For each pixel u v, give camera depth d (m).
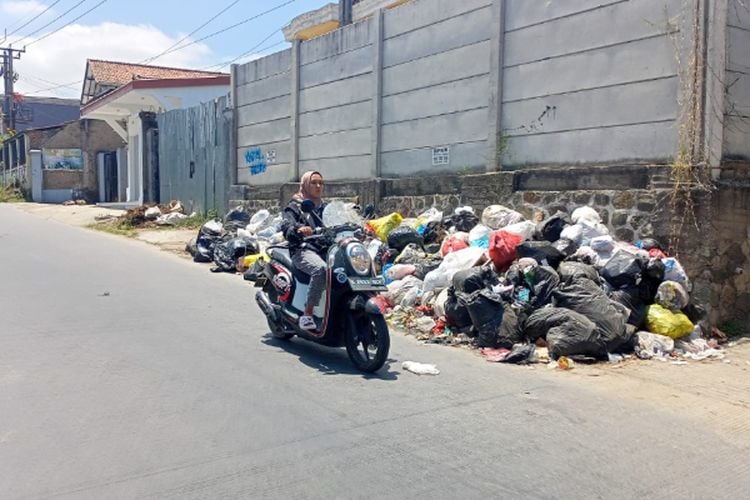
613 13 9.17
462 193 11.38
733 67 8.33
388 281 9.72
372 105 13.40
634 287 7.82
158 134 22.52
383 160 13.25
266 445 4.67
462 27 11.47
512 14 10.61
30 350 6.86
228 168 18.45
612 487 4.20
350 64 13.97
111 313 8.66
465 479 4.23
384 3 18.48
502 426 5.14
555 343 7.05
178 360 6.67
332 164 14.60
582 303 7.34
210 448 4.59
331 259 6.64
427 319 8.36
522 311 7.58
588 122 9.55
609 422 5.33
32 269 11.84
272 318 7.50
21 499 3.85
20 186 37.09
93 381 5.95
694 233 8.21
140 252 14.73
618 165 9.12
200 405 5.42
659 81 8.64
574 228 8.80
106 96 25.08
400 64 12.77
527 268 7.97
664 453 4.77
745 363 7.27
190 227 18.80
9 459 4.36
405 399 5.70
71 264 12.59
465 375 6.50
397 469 4.34
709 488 4.25
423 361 6.99
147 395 5.62
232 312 8.97
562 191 9.79
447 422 5.19
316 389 5.92
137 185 27.97
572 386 6.25
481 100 11.16
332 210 7.27
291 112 15.77
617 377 6.60
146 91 22.83
